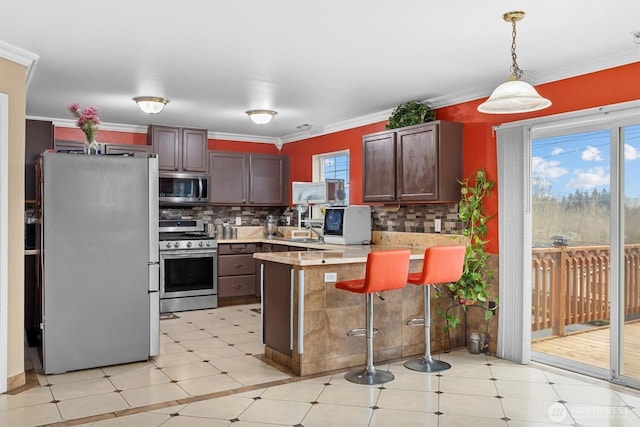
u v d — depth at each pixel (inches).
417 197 192.1
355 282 149.9
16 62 143.1
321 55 148.4
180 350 181.0
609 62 146.5
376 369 160.2
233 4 113.0
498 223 175.8
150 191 168.1
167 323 225.5
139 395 136.1
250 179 289.9
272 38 134.5
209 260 261.6
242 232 301.1
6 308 137.4
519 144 167.2
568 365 159.3
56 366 153.7
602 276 156.4
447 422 118.8
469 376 153.2
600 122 150.1
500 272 173.5
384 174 207.3
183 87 185.3
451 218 193.8
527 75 164.7
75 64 156.8
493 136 179.5
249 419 120.1
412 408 127.3
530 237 166.2
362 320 164.7
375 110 224.5
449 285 181.6
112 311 161.6
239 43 138.3
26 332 188.4
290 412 124.4
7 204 137.6
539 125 164.1
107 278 161.0
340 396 135.6
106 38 134.4
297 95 196.9
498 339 174.4
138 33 131.0
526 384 145.8
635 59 141.0
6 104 137.4
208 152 275.9
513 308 169.3
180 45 140.1
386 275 143.0
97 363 159.5
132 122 255.3
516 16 117.0
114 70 163.5
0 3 112.2
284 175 301.3
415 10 115.7
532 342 176.2
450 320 179.0
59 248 154.3
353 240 227.5
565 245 164.6
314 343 155.6
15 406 128.0
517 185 167.8
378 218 232.1
